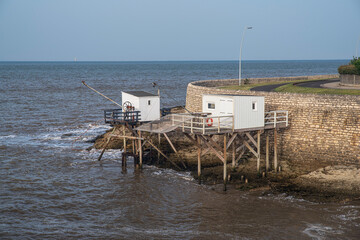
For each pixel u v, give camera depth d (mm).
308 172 30297
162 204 26047
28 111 63625
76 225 23219
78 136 46188
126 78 153125
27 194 27828
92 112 64375
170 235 21969
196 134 29203
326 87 43312
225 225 23047
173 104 74375
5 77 155125
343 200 25594
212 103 30344
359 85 42938
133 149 34094
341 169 29484
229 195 27172
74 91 97312
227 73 187250
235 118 28469
